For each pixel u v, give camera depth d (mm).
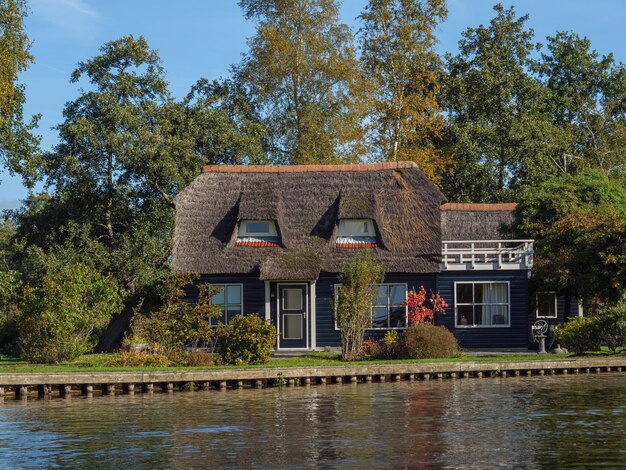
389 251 42906
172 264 42562
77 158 51406
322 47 59219
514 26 68812
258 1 60281
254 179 45875
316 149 58719
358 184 45438
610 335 39594
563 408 26469
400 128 60906
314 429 23328
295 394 30734
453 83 66375
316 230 43938
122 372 32000
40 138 42406
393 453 20156
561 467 18594
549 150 66312
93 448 21125
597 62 75625
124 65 53969
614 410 25953
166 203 52719
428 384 33281
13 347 49500
